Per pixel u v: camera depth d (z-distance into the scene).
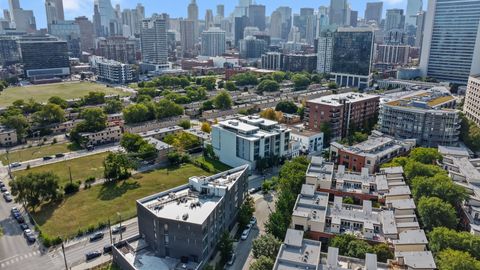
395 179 143.00
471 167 150.38
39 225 130.38
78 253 114.56
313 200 124.31
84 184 165.88
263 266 94.00
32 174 142.25
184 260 105.00
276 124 198.88
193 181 126.25
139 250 110.25
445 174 138.12
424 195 124.56
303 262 86.69
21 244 119.50
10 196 151.62
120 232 124.81
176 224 103.38
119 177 171.88
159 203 115.69
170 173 180.75
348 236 104.38
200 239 102.31
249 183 169.00
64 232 126.06
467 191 127.25
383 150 177.62
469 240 96.69
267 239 105.69
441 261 90.19
